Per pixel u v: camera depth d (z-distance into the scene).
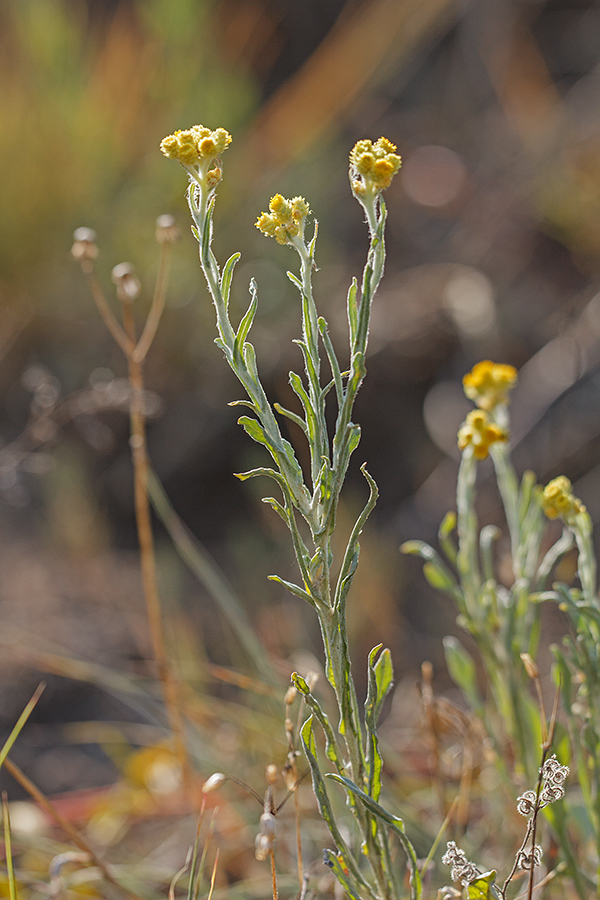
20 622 2.18
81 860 1.10
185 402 2.89
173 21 3.27
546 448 2.74
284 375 2.94
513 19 4.36
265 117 3.77
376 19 3.78
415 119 4.35
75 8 3.75
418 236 3.71
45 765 1.91
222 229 3.19
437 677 2.14
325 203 3.59
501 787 1.13
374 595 2.30
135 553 2.62
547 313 3.17
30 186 2.89
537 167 3.67
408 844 0.94
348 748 0.95
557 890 1.09
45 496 2.51
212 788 1.01
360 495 2.84
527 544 1.07
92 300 2.90
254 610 2.27
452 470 2.77
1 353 2.72
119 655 2.14
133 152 3.15
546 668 1.85
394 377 3.07
